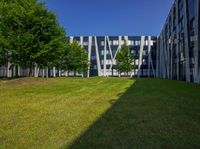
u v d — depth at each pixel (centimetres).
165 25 5838
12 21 2616
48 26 2700
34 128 710
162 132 659
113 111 961
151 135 632
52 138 616
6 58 2820
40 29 2658
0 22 2639
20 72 4722
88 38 8819
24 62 2814
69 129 698
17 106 1084
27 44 2575
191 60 3309
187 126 718
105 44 8788
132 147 546
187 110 970
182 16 3866
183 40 3803
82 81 3228
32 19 2586
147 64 8669
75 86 2292
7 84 2309
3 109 1007
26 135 642
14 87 2086
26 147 555
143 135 633
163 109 996
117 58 7238
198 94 1559
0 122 780
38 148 548
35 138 617
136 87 2191
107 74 8738
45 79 2920
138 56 8694
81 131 677
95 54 8781
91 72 8725
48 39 2759
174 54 4616
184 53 3731
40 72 6350
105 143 573
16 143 581
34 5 2691
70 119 822
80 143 576
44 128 709
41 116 870
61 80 3125
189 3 3397
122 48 7300
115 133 654
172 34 4809
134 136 625
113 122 777
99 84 2634
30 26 2648
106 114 901
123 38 8756
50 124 755
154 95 1505
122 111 960
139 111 956
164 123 756
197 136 621
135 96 1456
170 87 2195
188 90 1862
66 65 5562
